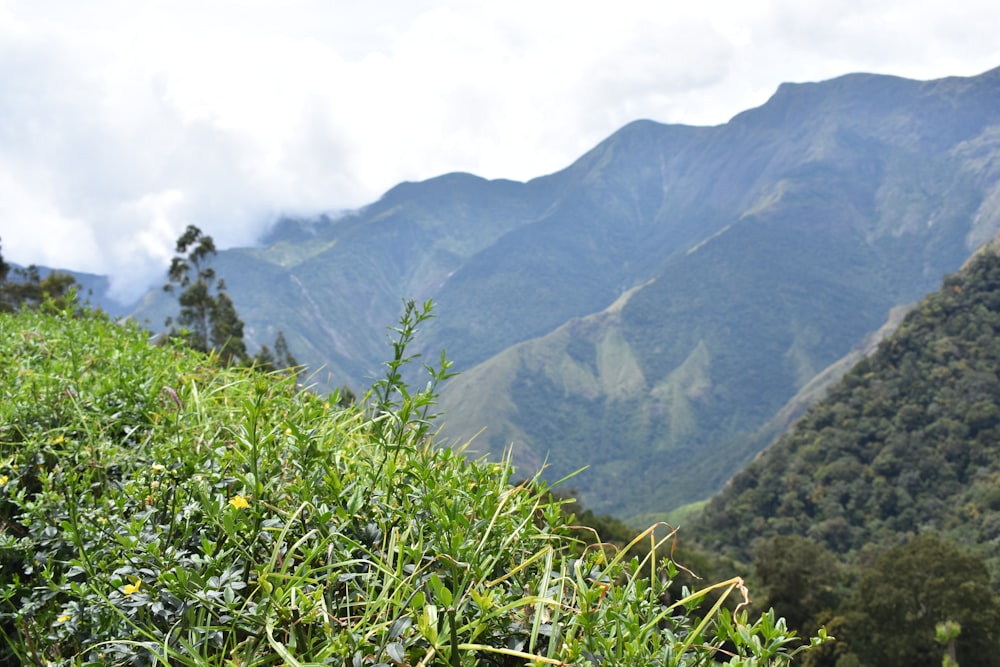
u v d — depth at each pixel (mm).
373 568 1683
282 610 1445
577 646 1313
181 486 2014
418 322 1913
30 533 2186
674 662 1353
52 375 3072
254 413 1848
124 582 1732
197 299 44250
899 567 52594
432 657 1321
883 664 50000
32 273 43781
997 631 47656
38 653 1849
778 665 1317
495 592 1582
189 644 1467
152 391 2875
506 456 2273
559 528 1904
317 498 1849
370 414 2406
